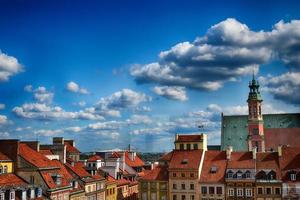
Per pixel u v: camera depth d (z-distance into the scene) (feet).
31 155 358.43
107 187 458.91
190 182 451.94
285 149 449.89
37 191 321.32
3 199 281.74
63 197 354.33
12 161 340.39
